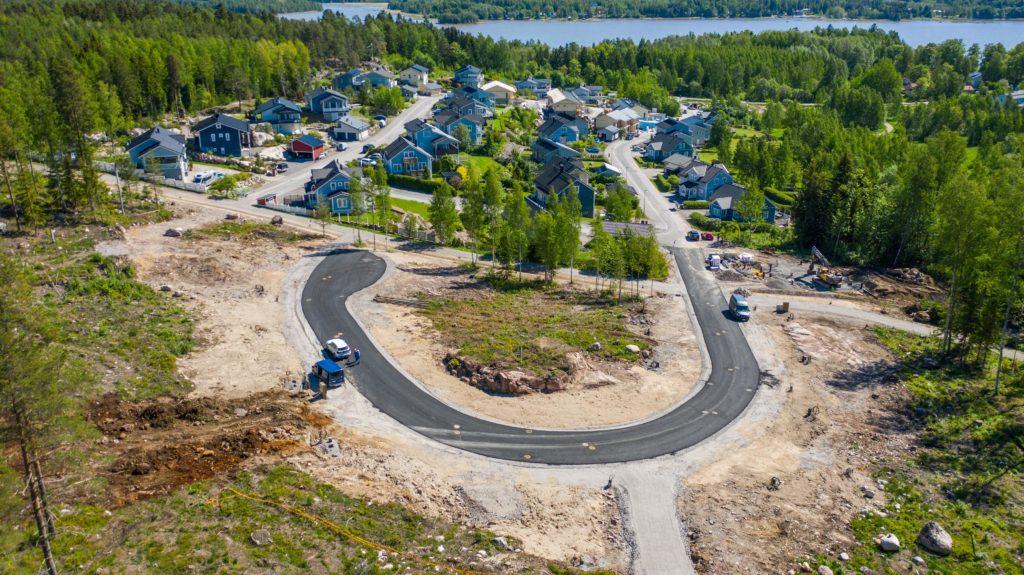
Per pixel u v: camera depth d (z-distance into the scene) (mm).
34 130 87250
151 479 40781
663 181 128750
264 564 34875
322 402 53125
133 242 77438
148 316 60688
